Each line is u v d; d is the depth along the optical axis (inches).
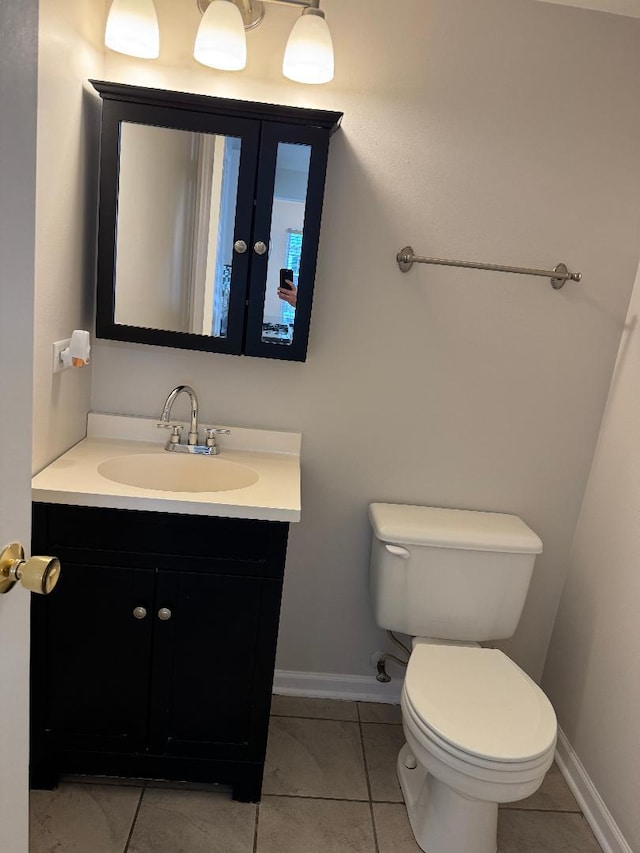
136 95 64.4
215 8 61.4
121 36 63.4
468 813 61.3
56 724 64.8
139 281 69.2
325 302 75.2
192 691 64.8
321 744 77.5
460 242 74.4
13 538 30.7
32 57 28.7
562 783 76.1
